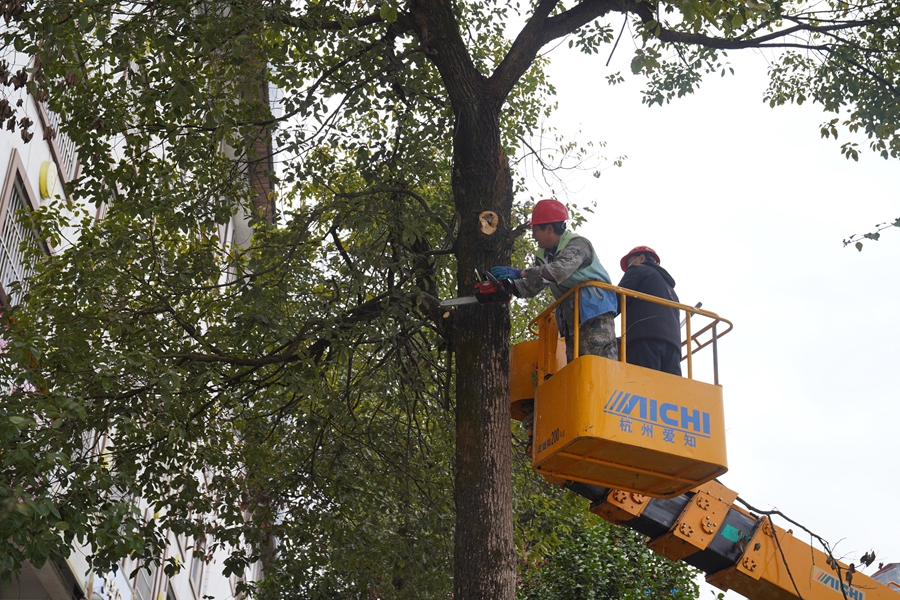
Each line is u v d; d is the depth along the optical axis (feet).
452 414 42.88
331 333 32.27
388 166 37.70
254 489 42.57
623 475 25.99
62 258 34.91
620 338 24.77
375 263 33.09
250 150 35.78
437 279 43.16
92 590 48.52
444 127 38.19
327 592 46.44
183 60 33.27
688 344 25.70
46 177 44.47
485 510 26.18
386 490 44.01
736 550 30.53
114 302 34.71
